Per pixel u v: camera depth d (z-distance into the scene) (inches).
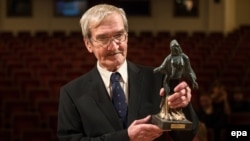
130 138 57.2
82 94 66.2
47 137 205.5
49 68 364.5
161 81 66.9
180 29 615.2
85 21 62.4
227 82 320.2
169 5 614.5
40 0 616.1
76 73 334.0
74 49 450.0
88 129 64.0
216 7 593.9
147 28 618.2
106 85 66.2
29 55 419.5
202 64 371.6
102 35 61.1
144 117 64.1
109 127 63.5
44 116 257.4
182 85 54.9
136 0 614.5
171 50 57.2
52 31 606.2
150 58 389.7
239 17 633.6
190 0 608.4
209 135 198.5
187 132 62.5
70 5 614.9
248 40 501.0
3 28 616.4
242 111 262.7
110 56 62.9
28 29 618.8
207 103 222.4
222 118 219.9
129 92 65.4
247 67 375.2
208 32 600.1
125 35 62.9
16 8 617.6
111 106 64.6
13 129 232.4
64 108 66.4
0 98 284.7
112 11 61.2
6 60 394.9
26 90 293.7
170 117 55.9
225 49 452.1
